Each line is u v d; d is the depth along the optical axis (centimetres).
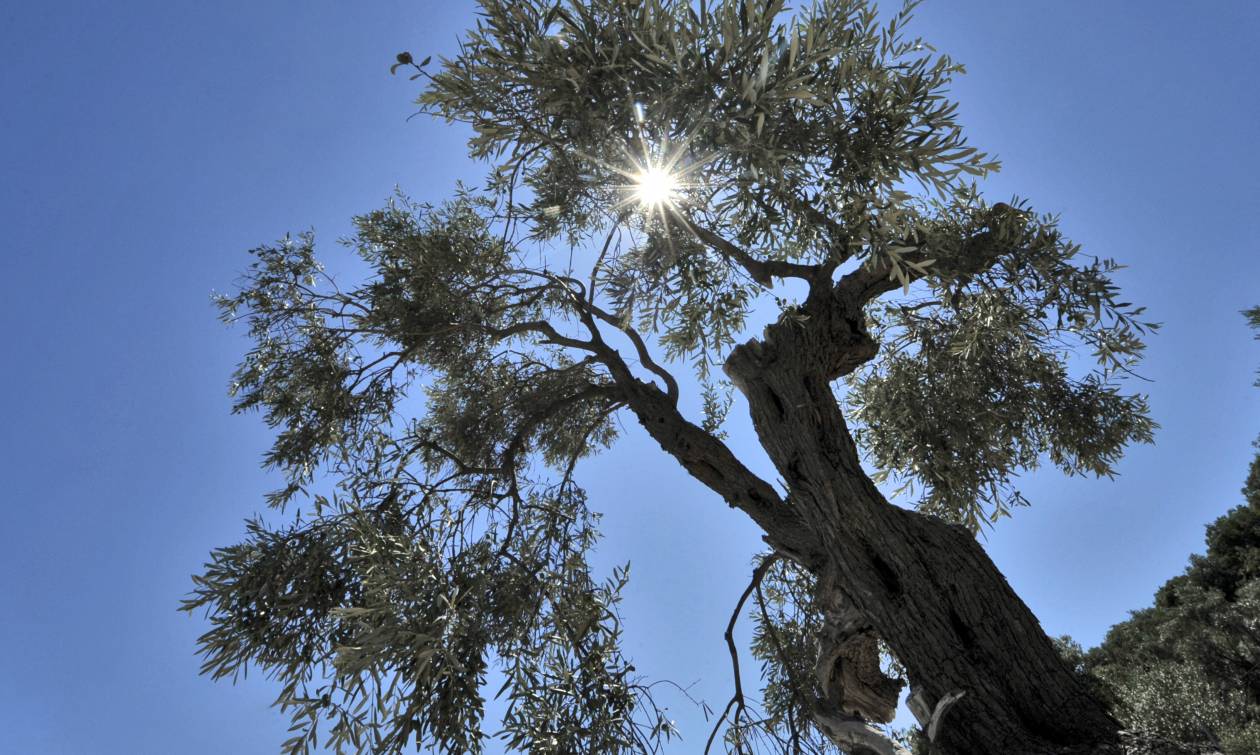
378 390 736
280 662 555
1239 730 478
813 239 477
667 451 716
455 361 777
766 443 647
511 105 453
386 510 650
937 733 517
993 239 632
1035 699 539
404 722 450
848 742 672
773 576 880
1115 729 525
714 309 786
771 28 403
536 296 801
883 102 427
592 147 466
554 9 420
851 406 891
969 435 755
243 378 728
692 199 574
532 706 492
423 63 439
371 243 775
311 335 741
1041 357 763
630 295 798
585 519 745
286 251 760
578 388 821
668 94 397
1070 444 772
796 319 643
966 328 679
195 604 555
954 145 407
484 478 732
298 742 436
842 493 606
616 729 508
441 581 511
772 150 390
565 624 543
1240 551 1286
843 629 663
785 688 799
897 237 459
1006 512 760
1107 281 599
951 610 567
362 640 427
